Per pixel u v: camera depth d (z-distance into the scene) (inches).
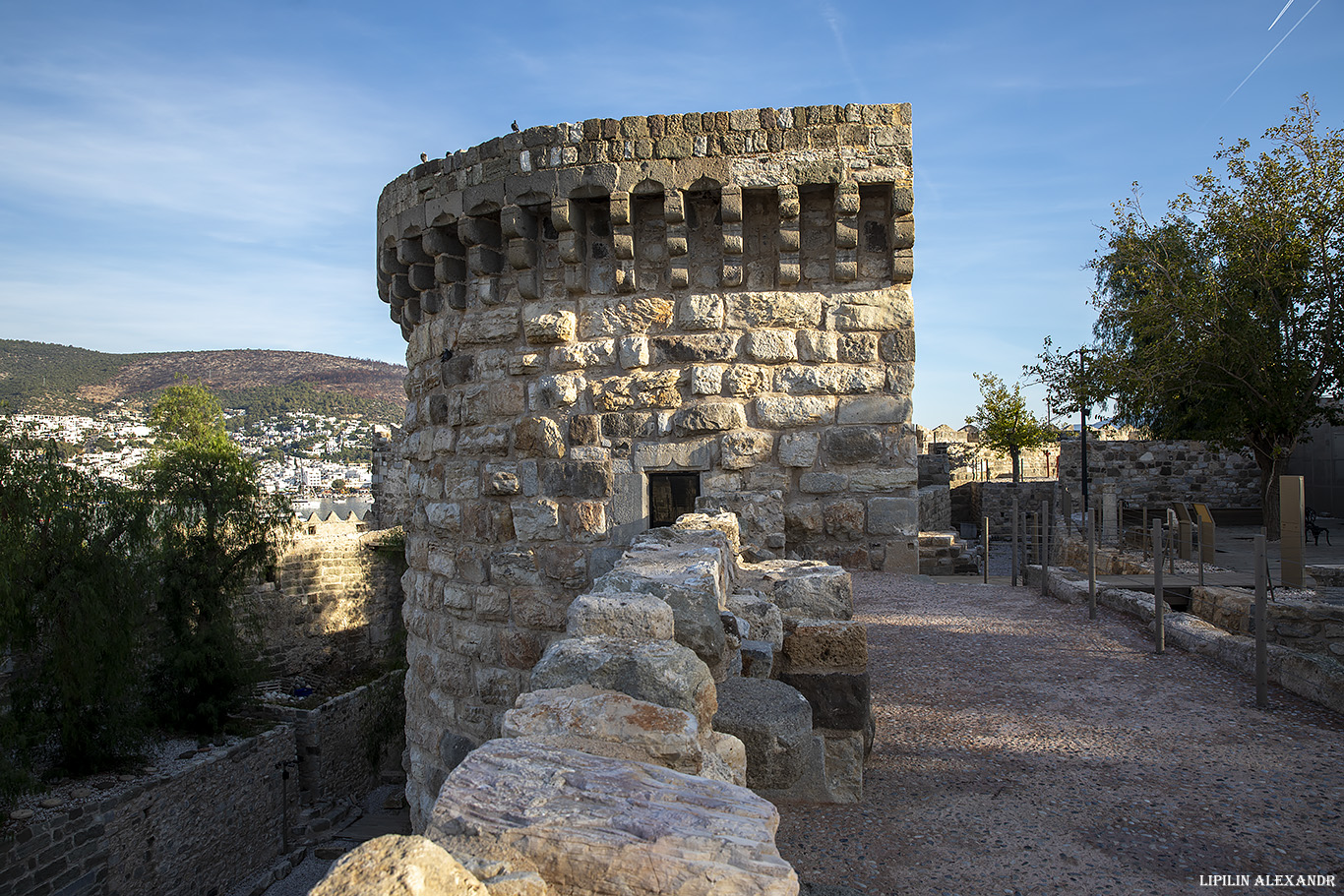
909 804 187.8
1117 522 717.3
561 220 366.3
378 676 1203.9
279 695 1096.8
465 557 403.5
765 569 256.7
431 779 416.2
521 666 382.3
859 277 369.4
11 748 706.2
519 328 390.6
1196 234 917.8
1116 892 145.6
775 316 369.7
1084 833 170.6
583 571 375.9
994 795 192.5
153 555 859.4
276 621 1139.3
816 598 226.7
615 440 376.8
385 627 1310.3
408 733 454.0
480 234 387.2
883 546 363.6
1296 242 819.4
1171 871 153.6
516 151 372.5
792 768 174.2
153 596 866.8
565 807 85.5
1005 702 269.1
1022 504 1469.0
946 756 219.0
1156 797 189.9
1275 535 887.7
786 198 355.9
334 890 61.7
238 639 987.9
